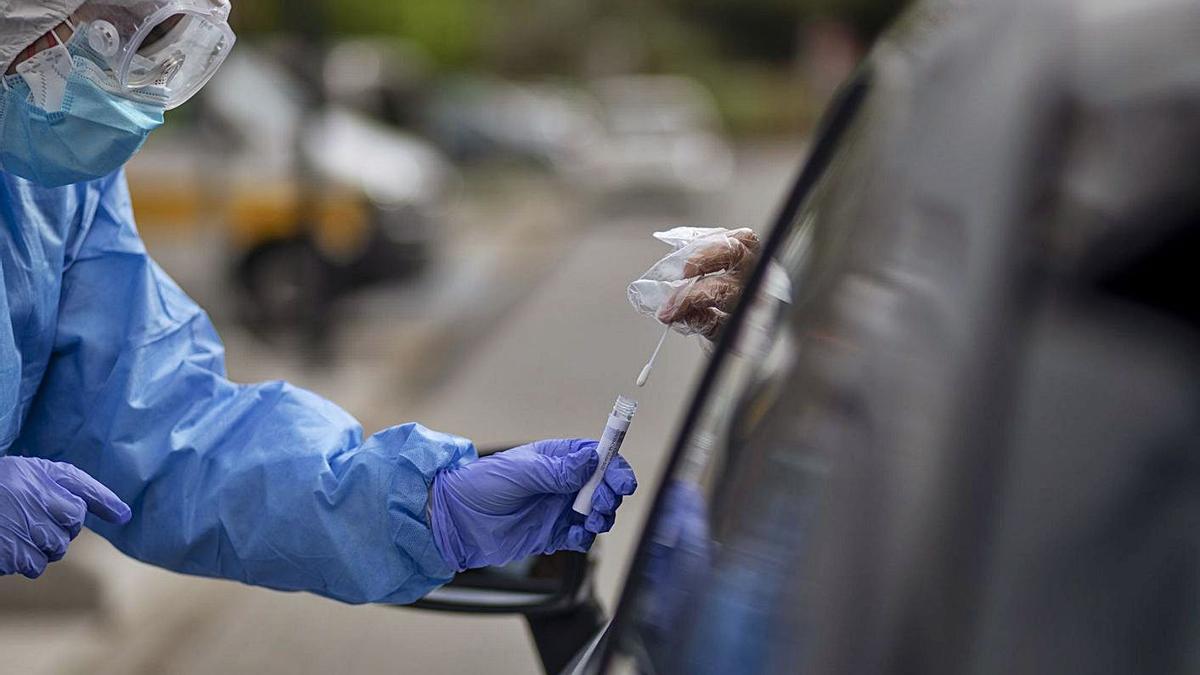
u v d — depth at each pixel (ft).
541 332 68.44
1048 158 6.58
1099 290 6.50
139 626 31.24
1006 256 6.56
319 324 63.21
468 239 104.73
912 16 7.79
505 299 79.00
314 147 66.85
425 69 169.07
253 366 60.75
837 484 6.82
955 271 6.67
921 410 6.57
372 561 12.61
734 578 7.51
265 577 13.01
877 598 6.52
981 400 6.48
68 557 31.76
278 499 12.78
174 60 12.44
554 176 145.89
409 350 64.44
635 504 36.55
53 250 13.16
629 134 133.59
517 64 258.37
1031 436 6.44
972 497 6.43
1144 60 6.54
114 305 13.62
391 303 76.69
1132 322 6.46
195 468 13.08
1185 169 6.39
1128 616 6.38
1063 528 6.38
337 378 58.75
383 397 56.08
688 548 8.10
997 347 6.49
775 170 183.01
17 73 12.14
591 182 134.41
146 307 13.67
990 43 6.95
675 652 7.79
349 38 169.68
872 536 6.59
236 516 12.88
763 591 7.22
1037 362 6.48
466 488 12.37
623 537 33.91
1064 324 6.49
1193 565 6.37
